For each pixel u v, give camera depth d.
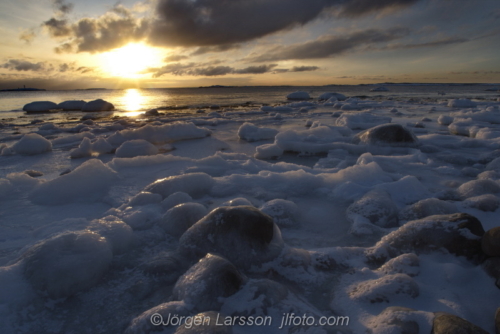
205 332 1.30
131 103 26.97
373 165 3.94
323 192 3.48
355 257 2.15
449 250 2.01
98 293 1.83
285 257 2.04
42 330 1.55
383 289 1.67
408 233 2.17
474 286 1.73
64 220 2.69
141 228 2.59
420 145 6.09
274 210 2.79
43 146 6.28
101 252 1.99
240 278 1.73
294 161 5.45
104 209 3.09
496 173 3.95
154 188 3.26
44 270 1.78
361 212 2.76
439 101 21.70
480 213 2.79
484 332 1.24
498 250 1.79
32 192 3.46
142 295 1.81
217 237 2.11
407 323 1.37
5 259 2.10
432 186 3.77
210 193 3.44
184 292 1.67
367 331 1.42
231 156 5.30
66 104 20.31
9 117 15.78
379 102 20.84
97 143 6.12
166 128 7.33
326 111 15.66
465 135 7.97
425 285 1.77
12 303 1.65
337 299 1.73
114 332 1.54
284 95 42.16
